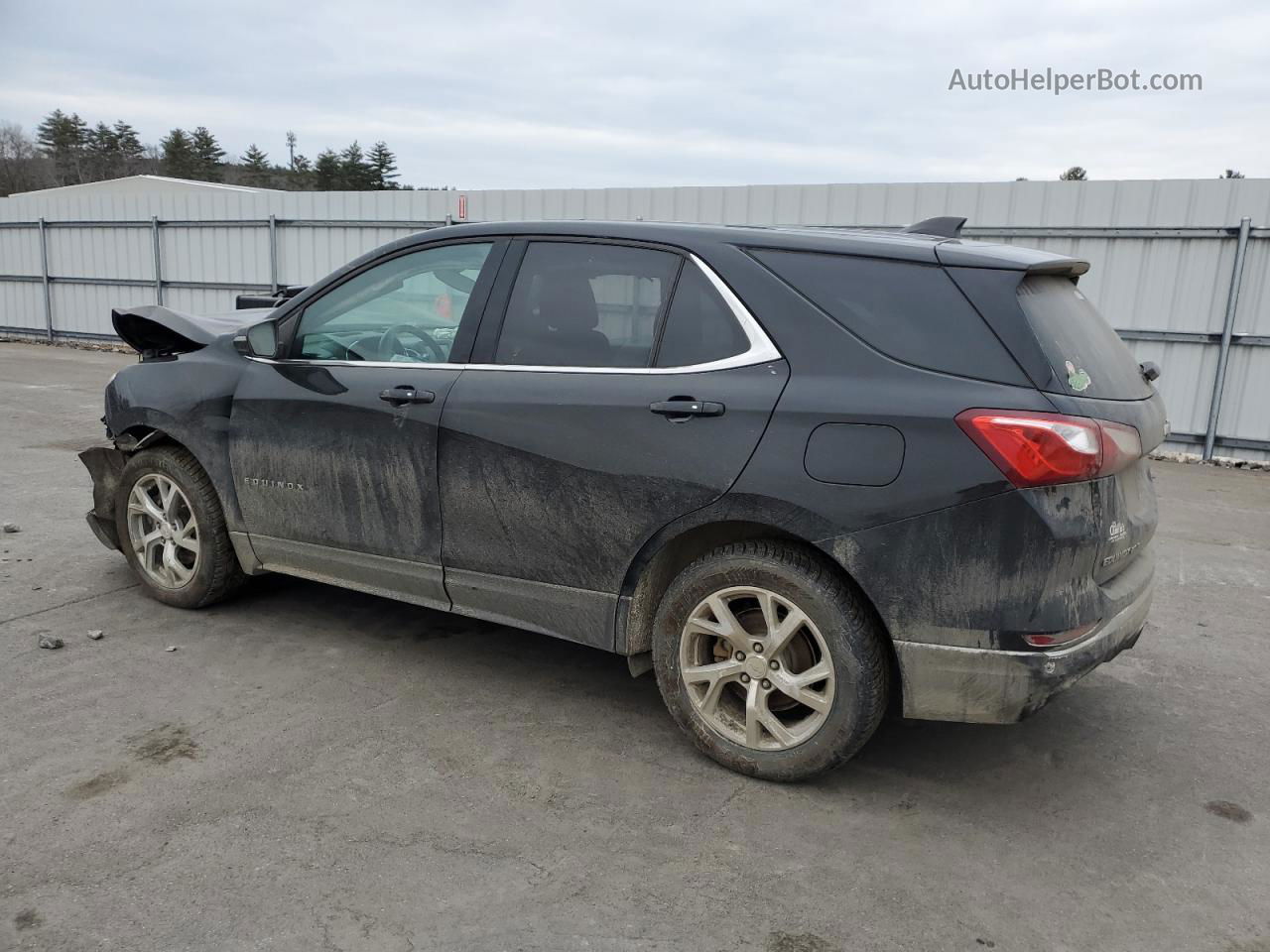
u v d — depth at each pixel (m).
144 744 3.28
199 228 17.45
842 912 2.51
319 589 4.95
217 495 4.35
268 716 3.52
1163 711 3.83
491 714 3.61
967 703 2.83
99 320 19.16
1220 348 9.98
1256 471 9.77
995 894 2.61
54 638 4.07
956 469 2.72
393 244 3.88
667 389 3.15
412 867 2.64
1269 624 4.88
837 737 2.99
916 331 2.88
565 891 2.56
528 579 3.50
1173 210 9.97
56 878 2.54
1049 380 2.73
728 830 2.88
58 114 94.50
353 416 3.79
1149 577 3.23
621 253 3.36
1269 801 3.16
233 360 4.27
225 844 2.71
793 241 3.13
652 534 3.19
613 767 3.24
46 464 7.76
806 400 2.92
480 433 3.47
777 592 3.03
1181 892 2.65
